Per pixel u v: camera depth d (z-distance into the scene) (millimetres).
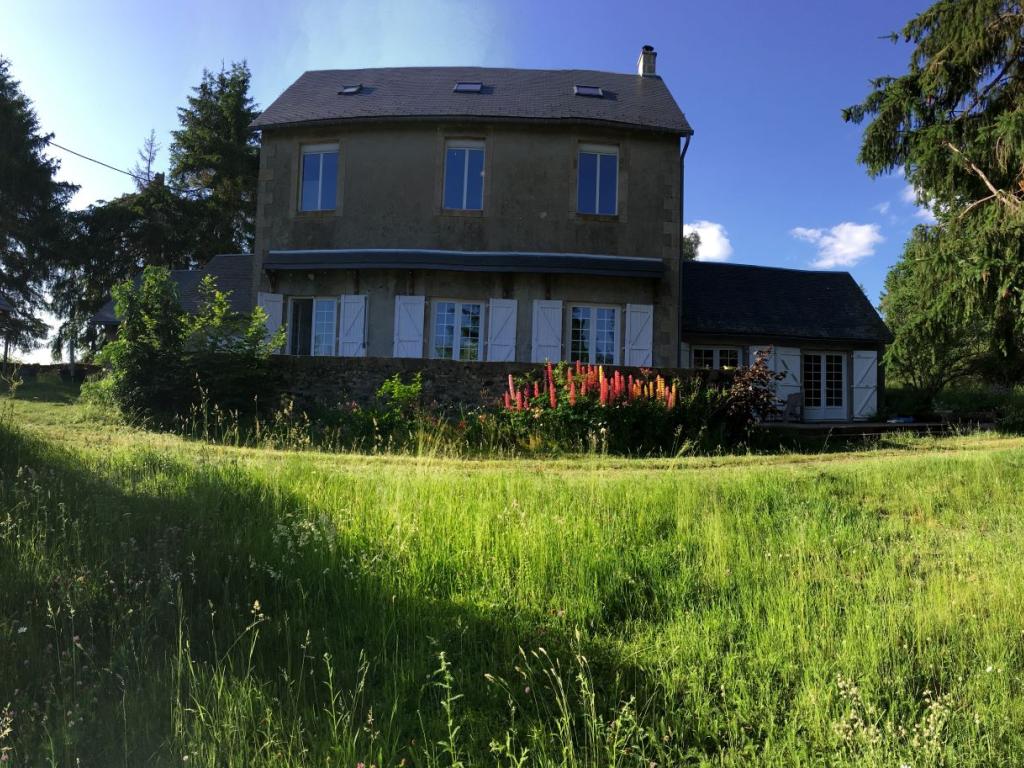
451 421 11109
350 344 16266
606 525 4953
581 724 2627
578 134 16438
